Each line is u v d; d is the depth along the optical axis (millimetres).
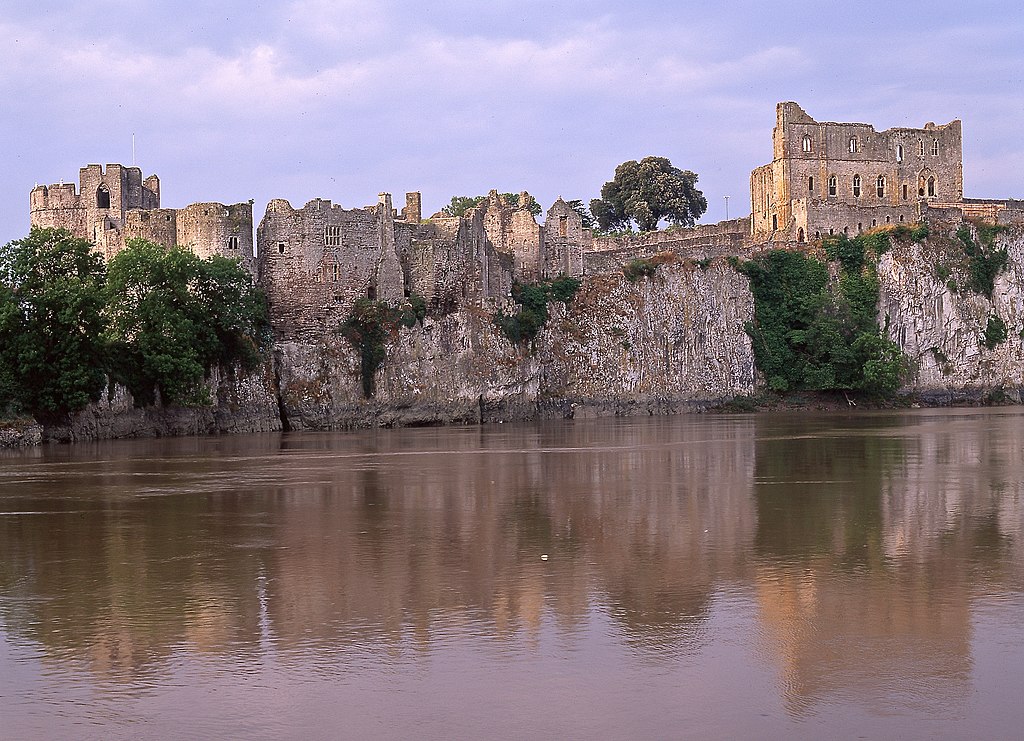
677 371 156375
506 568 36281
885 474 62406
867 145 181875
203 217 120938
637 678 25141
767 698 23875
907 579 34094
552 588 33344
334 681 25156
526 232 150375
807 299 165875
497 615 30375
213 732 22438
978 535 41594
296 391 119938
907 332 168875
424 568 36469
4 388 92562
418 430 117000
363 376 124375
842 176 180625
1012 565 36062
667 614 30250
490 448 85875
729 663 26078
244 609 31328
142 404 104750
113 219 132250
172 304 106812
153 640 28438
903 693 24078
